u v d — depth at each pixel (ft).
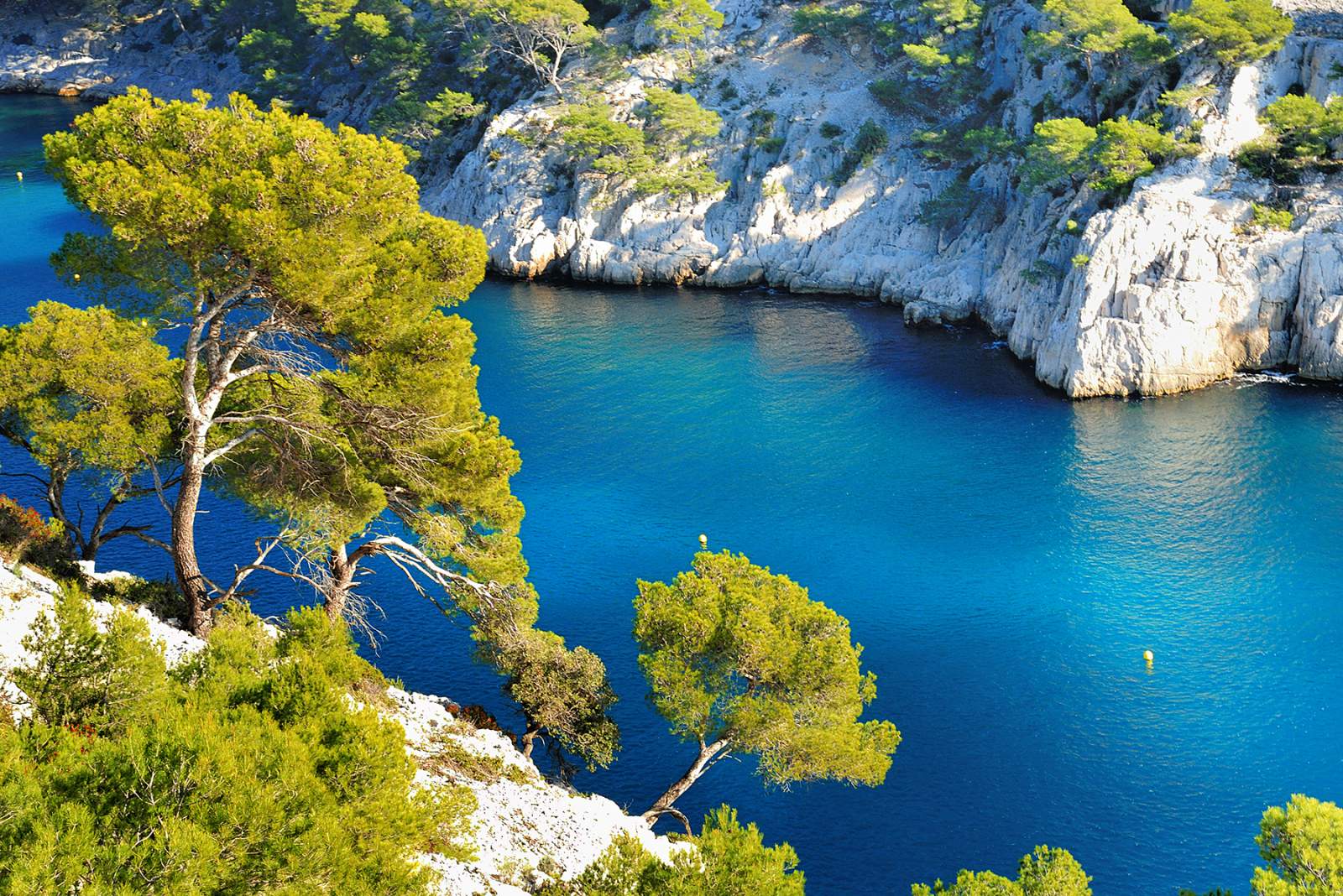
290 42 599.98
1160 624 208.95
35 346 126.72
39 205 487.61
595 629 208.33
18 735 65.92
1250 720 181.47
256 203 108.58
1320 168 329.52
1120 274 320.29
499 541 143.64
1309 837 83.30
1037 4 410.52
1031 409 310.65
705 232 442.91
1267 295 320.50
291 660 80.69
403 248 123.44
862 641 205.57
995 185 402.11
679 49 484.33
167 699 74.90
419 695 146.82
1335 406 303.07
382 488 133.59
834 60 470.39
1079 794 166.61
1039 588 222.28
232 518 241.35
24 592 112.37
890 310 400.47
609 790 167.94
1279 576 223.30
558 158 463.42
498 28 505.66
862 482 269.23
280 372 133.08
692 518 253.03
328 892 59.36
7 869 52.54
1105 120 369.30
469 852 79.92
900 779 170.60
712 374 340.80
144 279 116.37
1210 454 277.85
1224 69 341.21
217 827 58.59
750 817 163.63
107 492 170.19
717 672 132.67
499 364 351.67
